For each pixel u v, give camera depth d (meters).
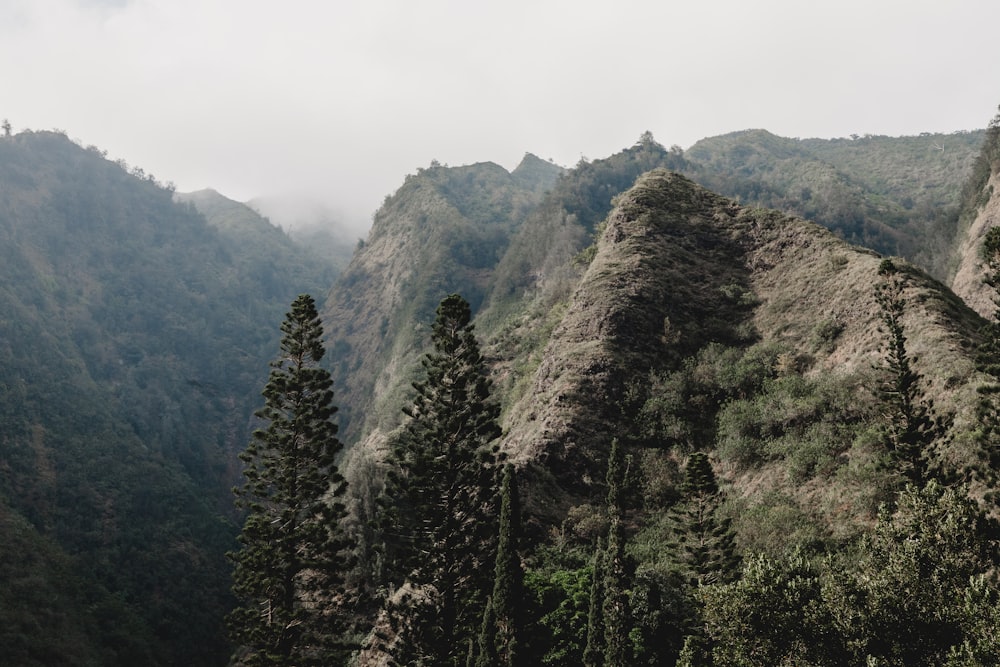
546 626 25.20
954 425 27.70
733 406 40.38
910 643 16.31
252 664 25.00
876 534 20.23
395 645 26.62
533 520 35.06
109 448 117.75
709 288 53.12
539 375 51.75
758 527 29.42
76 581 81.69
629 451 40.00
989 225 77.50
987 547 17.45
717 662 18.02
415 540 27.52
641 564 29.52
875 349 38.25
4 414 107.12
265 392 26.27
